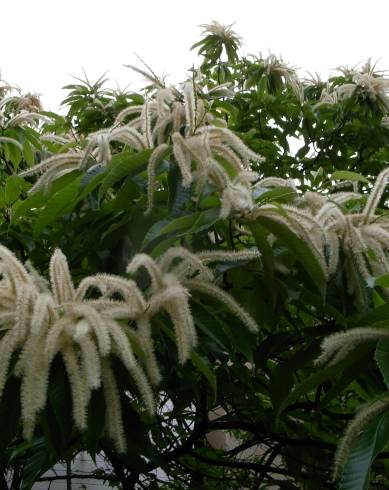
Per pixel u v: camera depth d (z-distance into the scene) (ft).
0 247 4.74
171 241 5.15
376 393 5.70
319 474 6.82
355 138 11.78
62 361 4.78
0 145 7.82
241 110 11.77
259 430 6.80
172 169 5.45
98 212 5.86
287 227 5.34
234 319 5.78
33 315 4.59
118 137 5.77
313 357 5.81
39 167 5.90
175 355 5.37
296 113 11.85
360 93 11.34
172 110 5.80
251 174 5.65
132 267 4.82
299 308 6.27
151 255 5.15
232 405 6.93
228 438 12.27
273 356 6.49
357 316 5.71
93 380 4.50
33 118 8.33
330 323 5.99
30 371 4.56
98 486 12.03
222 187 5.38
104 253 5.78
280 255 5.71
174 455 6.82
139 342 4.82
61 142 7.22
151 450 5.25
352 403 7.38
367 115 11.39
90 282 4.81
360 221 5.65
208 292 5.15
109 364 4.83
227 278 5.99
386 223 5.72
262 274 5.77
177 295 4.81
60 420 4.73
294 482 7.48
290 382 5.84
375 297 5.73
